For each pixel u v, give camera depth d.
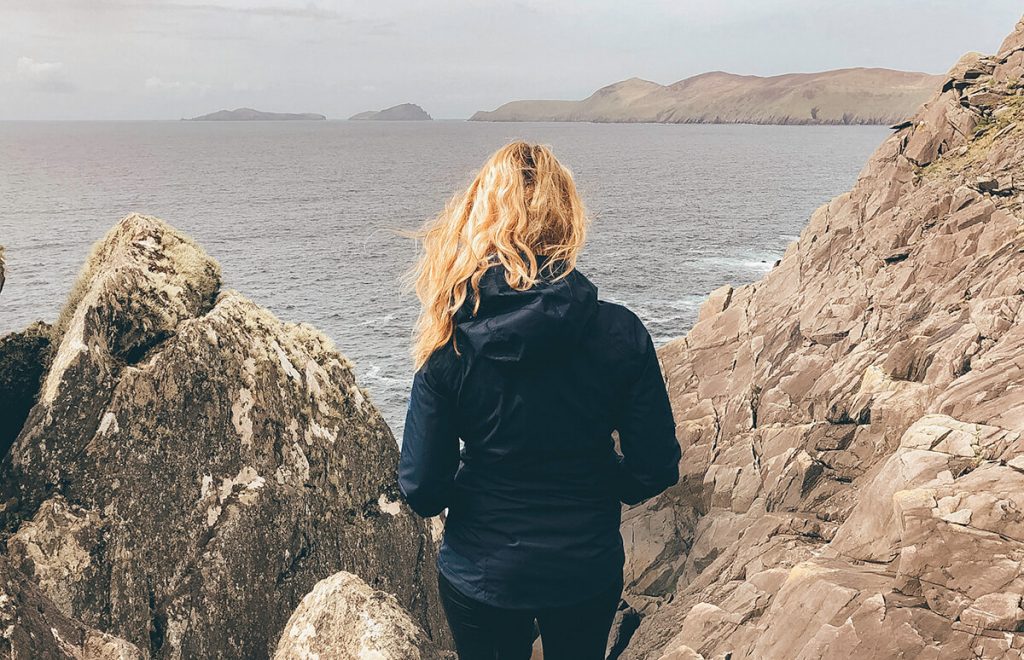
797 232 123.62
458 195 3.05
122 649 5.80
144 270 10.40
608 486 2.95
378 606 4.93
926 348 11.27
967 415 7.40
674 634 10.01
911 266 13.69
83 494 8.73
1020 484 5.96
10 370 9.65
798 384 14.19
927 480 6.62
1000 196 12.92
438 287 2.79
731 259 100.12
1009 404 7.16
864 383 11.88
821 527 10.31
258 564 9.52
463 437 2.90
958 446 6.86
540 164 2.81
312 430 11.12
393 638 4.73
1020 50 15.21
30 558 8.05
